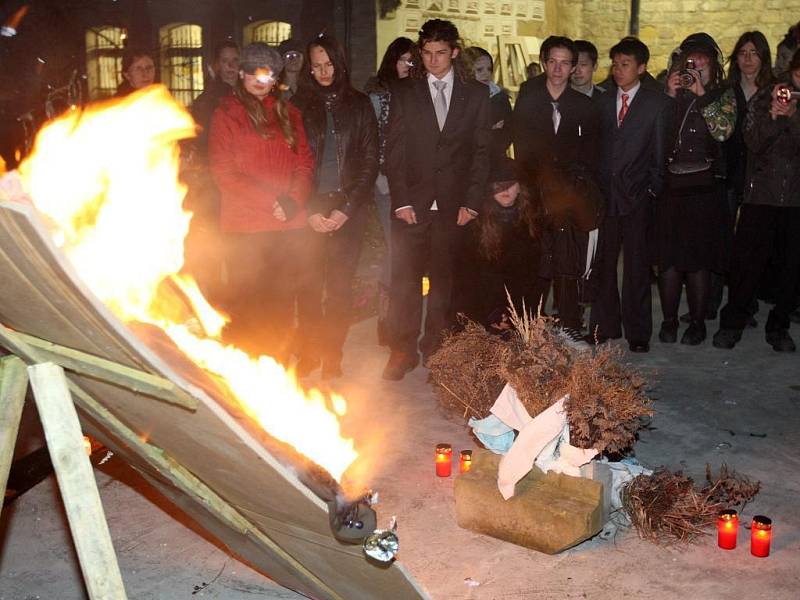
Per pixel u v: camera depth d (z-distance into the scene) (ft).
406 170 19.31
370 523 7.28
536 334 13.02
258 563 10.30
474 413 13.80
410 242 19.51
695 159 21.07
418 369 20.38
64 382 6.86
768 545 12.01
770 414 17.61
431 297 19.95
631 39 20.49
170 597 11.25
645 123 20.56
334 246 19.35
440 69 18.83
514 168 18.97
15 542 12.56
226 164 18.12
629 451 14.21
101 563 6.90
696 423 17.10
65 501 6.84
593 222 19.77
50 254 5.22
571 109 20.22
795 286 21.40
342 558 8.01
